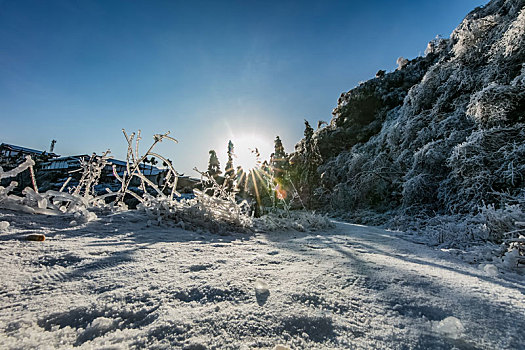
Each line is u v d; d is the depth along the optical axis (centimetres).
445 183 792
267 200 1113
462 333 93
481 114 696
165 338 80
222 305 104
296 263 186
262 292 121
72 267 136
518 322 106
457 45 1033
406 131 1138
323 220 577
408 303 119
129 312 95
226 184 461
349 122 2352
